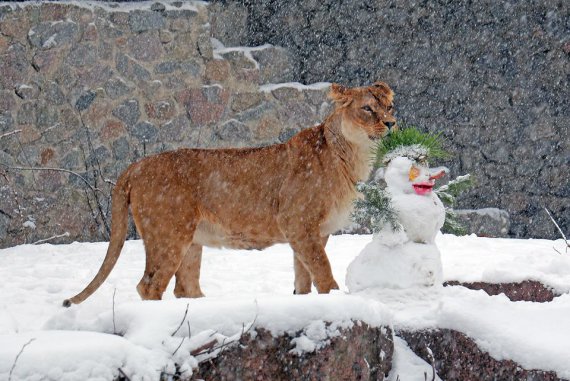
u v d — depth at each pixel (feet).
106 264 81.97
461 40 158.92
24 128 139.95
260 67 159.22
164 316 43.75
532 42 156.76
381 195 60.54
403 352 54.13
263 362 44.42
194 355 42.47
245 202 80.69
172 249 80.43
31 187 139.85
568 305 55.11
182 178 81.05
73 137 142.82
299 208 78.54
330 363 45.65
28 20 140.46
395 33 160.66
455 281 70.28
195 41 150.71
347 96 79.46
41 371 38.14
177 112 149.48
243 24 165.78
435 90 159.84
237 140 152.76
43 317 79.66
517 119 158.10
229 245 83.46
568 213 157.07
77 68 143.13
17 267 107.14
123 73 146.20
